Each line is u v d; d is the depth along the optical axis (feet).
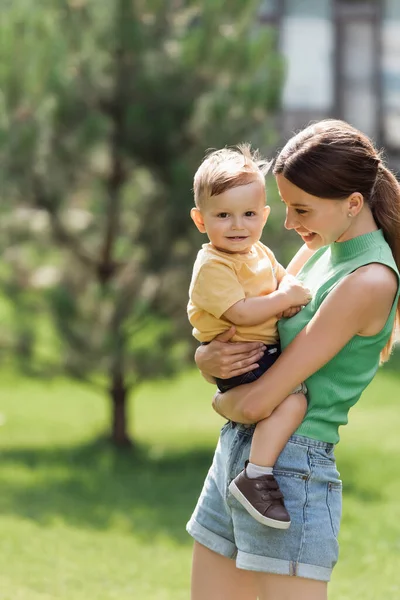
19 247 42.22
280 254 39.96
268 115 42.19
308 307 13.62
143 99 40.65
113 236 42.70
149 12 41.60
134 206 41.98
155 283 41.75
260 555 13.28
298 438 13.28
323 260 14.11
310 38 78.13
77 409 55.26
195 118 40.57
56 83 39.24
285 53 78.13
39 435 49.19
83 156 40.42
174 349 42.06
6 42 39.55
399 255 13.73
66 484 38.65
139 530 31.96
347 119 78.69
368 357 13.35
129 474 40.81
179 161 40.06
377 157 13.37
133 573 26.68
